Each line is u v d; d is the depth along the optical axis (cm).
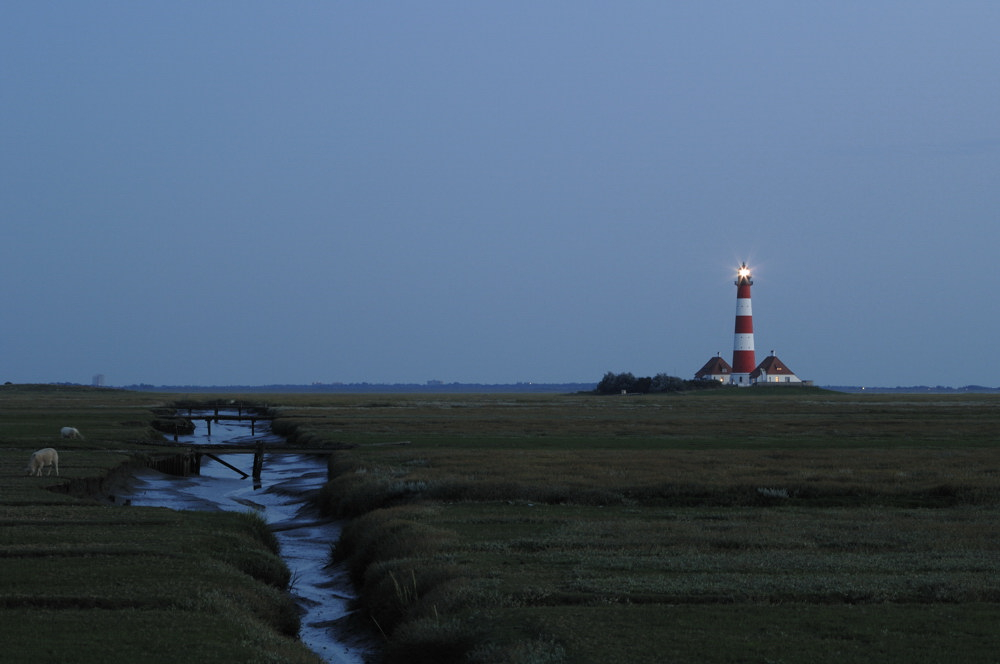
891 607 2127
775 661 1720
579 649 1798
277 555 3516
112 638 1873
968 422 9988
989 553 2812
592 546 2953
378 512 3712
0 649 1773
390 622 2381
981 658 1731
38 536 2948
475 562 2664
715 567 2577
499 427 9225
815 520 3512
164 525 3294
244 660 1794
